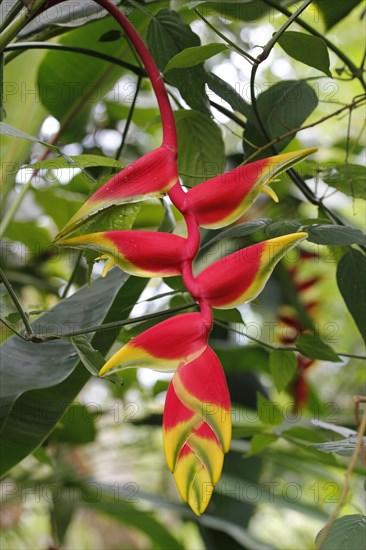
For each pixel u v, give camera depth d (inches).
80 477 89.6
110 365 37.0
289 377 58.6
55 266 95.2
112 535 163.3
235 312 56.3
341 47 127.9
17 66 75.9
